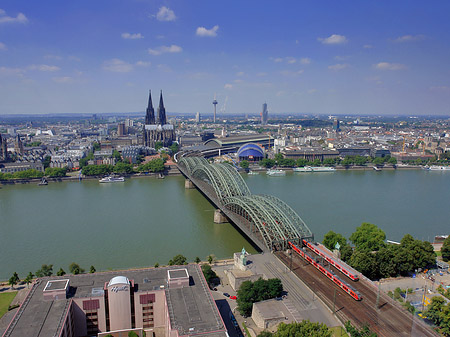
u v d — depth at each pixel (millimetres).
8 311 170750
